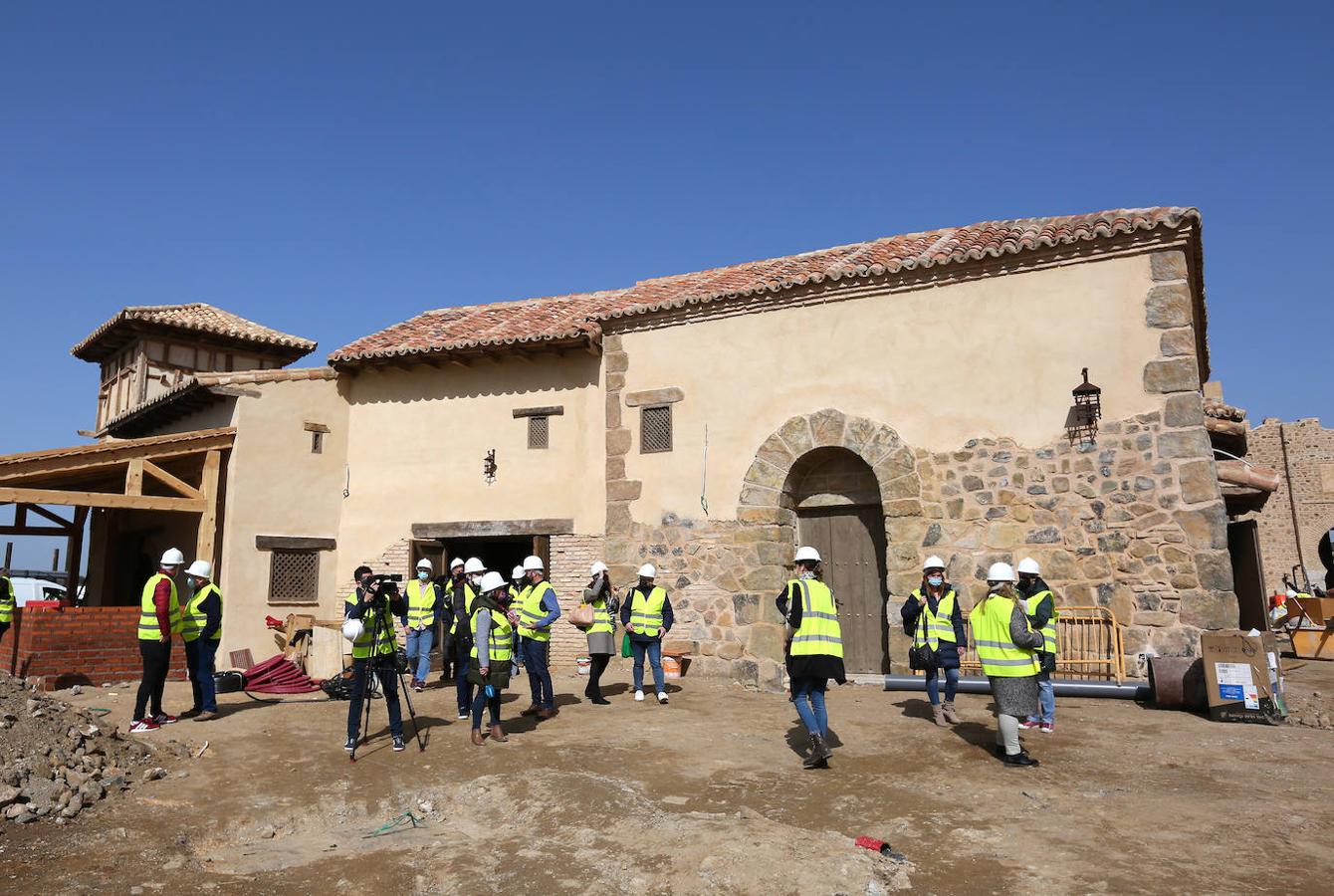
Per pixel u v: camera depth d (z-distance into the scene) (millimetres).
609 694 10859
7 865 4934
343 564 14562
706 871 4695
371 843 5695
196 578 9164
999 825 5352
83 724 7012
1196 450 9594
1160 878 4445
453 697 10633
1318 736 7555
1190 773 6477
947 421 10938
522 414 14094
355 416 15062
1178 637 9367
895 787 6250
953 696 8492
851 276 11547
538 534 13617
